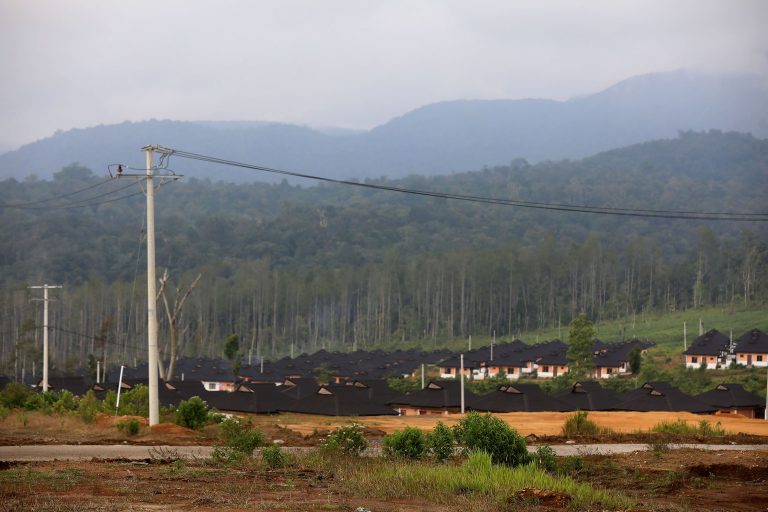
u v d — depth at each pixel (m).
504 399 88.00
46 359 99.19
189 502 21.36
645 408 87.88
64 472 26.38
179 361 174.12
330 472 28.14
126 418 47.88
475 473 26.33
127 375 160.38
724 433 52.97
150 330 48.72
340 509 21.11
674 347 191.12
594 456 35.78
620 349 171.88
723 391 99.75
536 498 22.88
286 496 23.02
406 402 91.75
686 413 79.12
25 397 66.81
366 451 35.56
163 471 27.55
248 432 36.00
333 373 161.62
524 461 31.03
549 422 67.44
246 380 156.88
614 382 138.50
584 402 90.12
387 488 24.36
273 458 30.20
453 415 84.69
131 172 49.59
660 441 45.53
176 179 50.75
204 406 49.16
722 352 160.12
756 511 23.05
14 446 37.97
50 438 42.34
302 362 178.25
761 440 49.12
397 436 33.59
